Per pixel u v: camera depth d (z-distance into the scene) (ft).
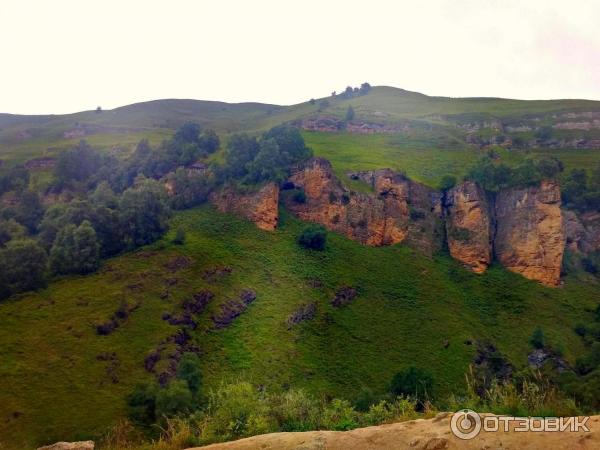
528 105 539.29
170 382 142.20
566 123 453.58
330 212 272.10
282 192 285.02
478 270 256.93
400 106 566.36
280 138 308.40
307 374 167.32
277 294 209.15
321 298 212.02
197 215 264.31
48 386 138.00
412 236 274.98
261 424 46.21
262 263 227.20
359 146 387.55
